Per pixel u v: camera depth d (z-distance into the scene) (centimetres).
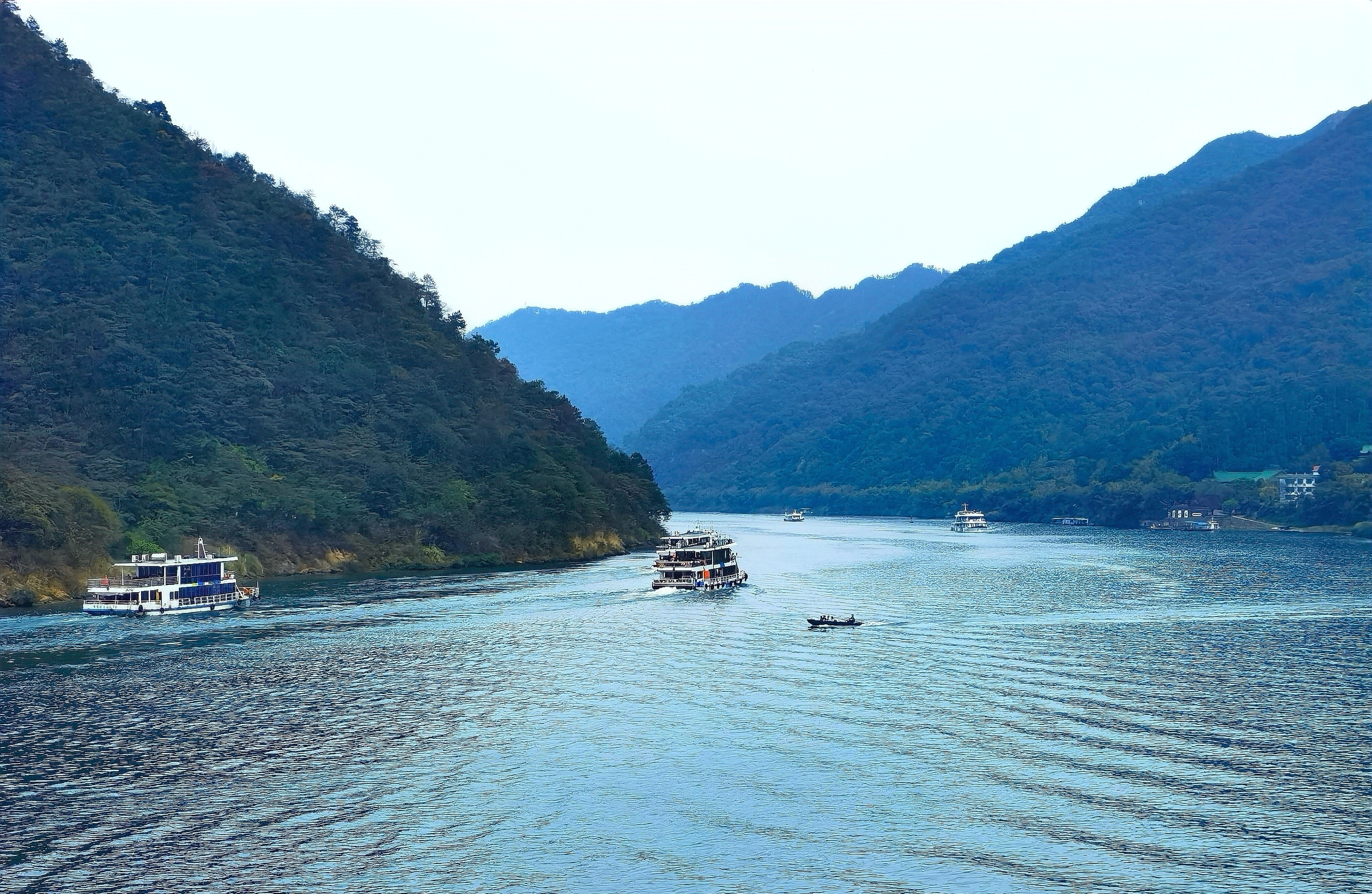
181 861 7412
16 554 17962
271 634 15075
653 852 7538
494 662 13188
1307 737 9844
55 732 10194
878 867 7288
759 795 8525
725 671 12612
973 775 8900
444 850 7581
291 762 9344
